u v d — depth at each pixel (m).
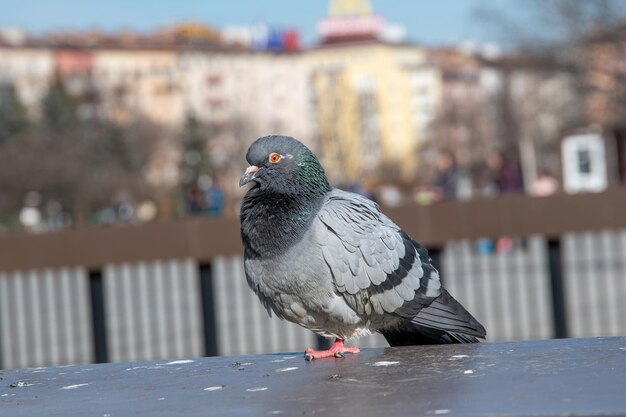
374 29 96.06
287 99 87.19
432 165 74.44
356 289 3.45
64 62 70.75
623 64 28.41
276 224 3.41
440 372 2.84
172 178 54.22
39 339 9.46
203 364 3.34
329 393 2.63
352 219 3.46
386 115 95.38
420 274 3.60
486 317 9.56
